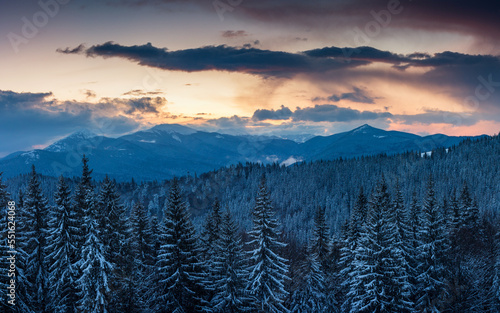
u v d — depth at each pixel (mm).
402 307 40938
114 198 41531
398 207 49406
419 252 48281
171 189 41281
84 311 34969
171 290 39281
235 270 42250
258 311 41469
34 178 39875
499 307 47094
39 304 39406
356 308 43062
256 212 42000
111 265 35812
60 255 38000
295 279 51250
